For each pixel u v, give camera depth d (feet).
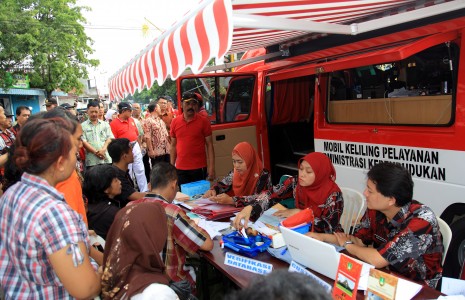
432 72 10.31
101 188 10.07
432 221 6.57
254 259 7.24
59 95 87.76
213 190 12.39
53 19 61.77
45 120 5.04
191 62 7.18
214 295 8.87
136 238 5.09
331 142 13.42
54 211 4.66
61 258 4.56
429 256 6.54
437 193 10.01
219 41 6.22
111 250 5.23
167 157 24.94
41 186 4.87
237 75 17.83
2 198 4.93
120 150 12.46
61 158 4.91
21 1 57.77
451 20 9.57
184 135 16.35
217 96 17.75
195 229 7.36
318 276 6.25
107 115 32.42
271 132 19.19
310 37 14.73
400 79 11.29
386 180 6.57
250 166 11.48
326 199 8.94
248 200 10.53
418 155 10.37
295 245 6.47
